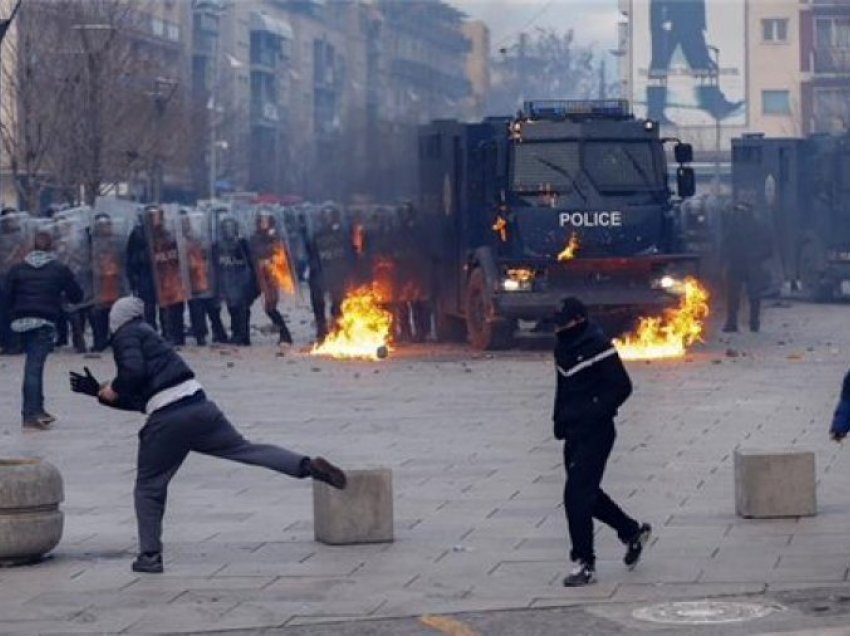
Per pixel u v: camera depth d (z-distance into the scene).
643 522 13.00
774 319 40.75
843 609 10.82
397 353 31.58
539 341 33.72
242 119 77.38
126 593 11.68
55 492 12.73
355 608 11.16
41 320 20.66
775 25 94.62
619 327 31.64
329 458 17.72
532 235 30.44
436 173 33.50
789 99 94.50
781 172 48.56
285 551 13.02
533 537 13.38
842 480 15.89
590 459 11.71
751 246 35.94
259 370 28.22
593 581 11.73
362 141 42.44
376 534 13.24
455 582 11.86
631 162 30.75
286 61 81.50
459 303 32.94
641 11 95.62
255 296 33.38
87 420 21.56
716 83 95.31
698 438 19.00
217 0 75.62
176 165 63.22
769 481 13.90
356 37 74.81
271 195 71.81
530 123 30.69
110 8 52.00
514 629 10.51
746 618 10.62
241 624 10.79
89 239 31.59
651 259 30.48
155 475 12.41
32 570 12.45
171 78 58.81
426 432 19.84
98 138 50.84
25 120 50.25
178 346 32.84
